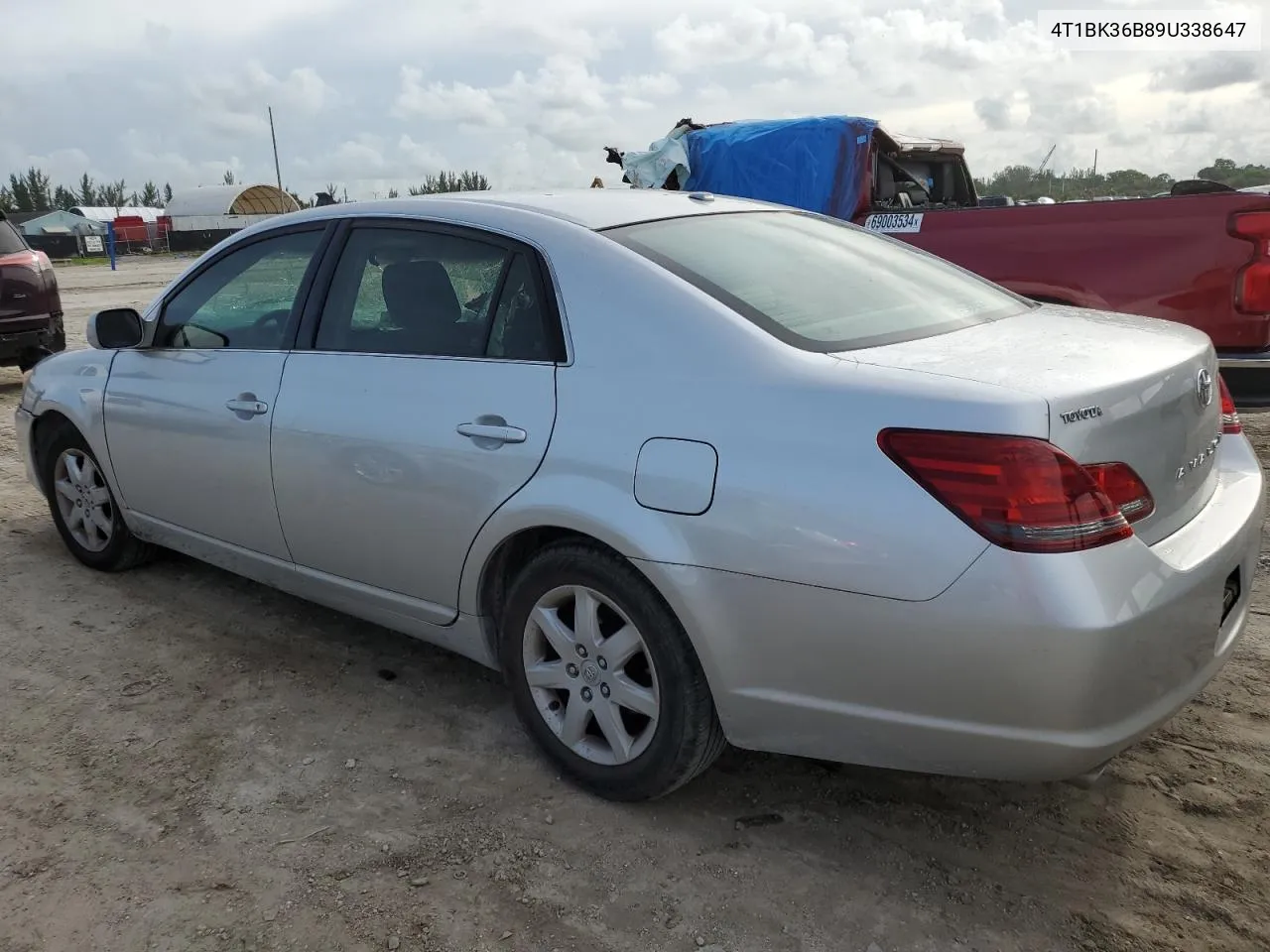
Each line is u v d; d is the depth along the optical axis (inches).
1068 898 96.1
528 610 114.0
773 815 109.9
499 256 118.6
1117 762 116.6
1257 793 110.0
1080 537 82.3
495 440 111.1
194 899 97.6
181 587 175.2
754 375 96.2
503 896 97.7
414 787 115.7
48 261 355.9
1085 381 88.2
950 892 97.3
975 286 129.6
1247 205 200.1
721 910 95.4
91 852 104.8
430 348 122.2
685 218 124.5
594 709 111.0
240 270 149.4
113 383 163.3
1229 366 205.6
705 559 95.6
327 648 151.9
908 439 86.2
